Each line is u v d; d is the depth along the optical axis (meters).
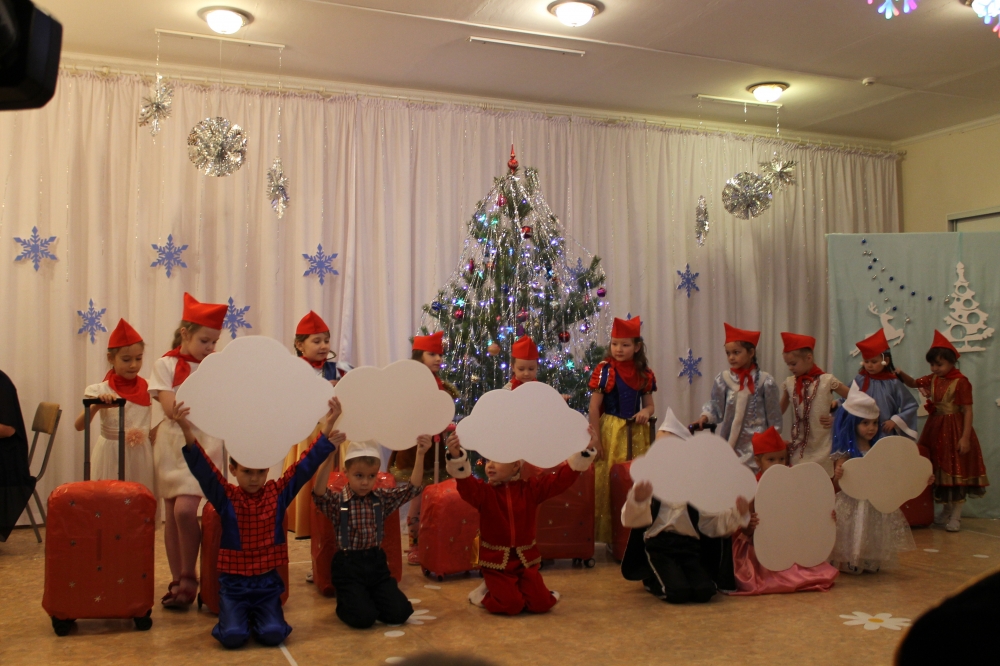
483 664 0.64
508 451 3.44
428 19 4.76
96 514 3.09
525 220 5.34
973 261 5.93
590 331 5.68
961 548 4.73
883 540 4.02
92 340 5.16
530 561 3.47
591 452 3.51
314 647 2.98
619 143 6.55
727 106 6.48
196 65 5.47
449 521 3.96
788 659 2.87
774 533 3.68
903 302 6.05
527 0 4.52
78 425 3.85
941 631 0.51
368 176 5.81
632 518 3.55
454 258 5.98
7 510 4.34
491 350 4.84
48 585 3.06
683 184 6.72
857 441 4.15
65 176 5.17
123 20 4.74
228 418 3.11
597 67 5.57
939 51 5.30
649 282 6.58
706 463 3.59
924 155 7.38
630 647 2.99
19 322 5.08
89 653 2.90
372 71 5.62
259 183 5.56
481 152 6.11
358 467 3.34
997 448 5.76
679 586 3.53
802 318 7.09
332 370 4.27
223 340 5.41
